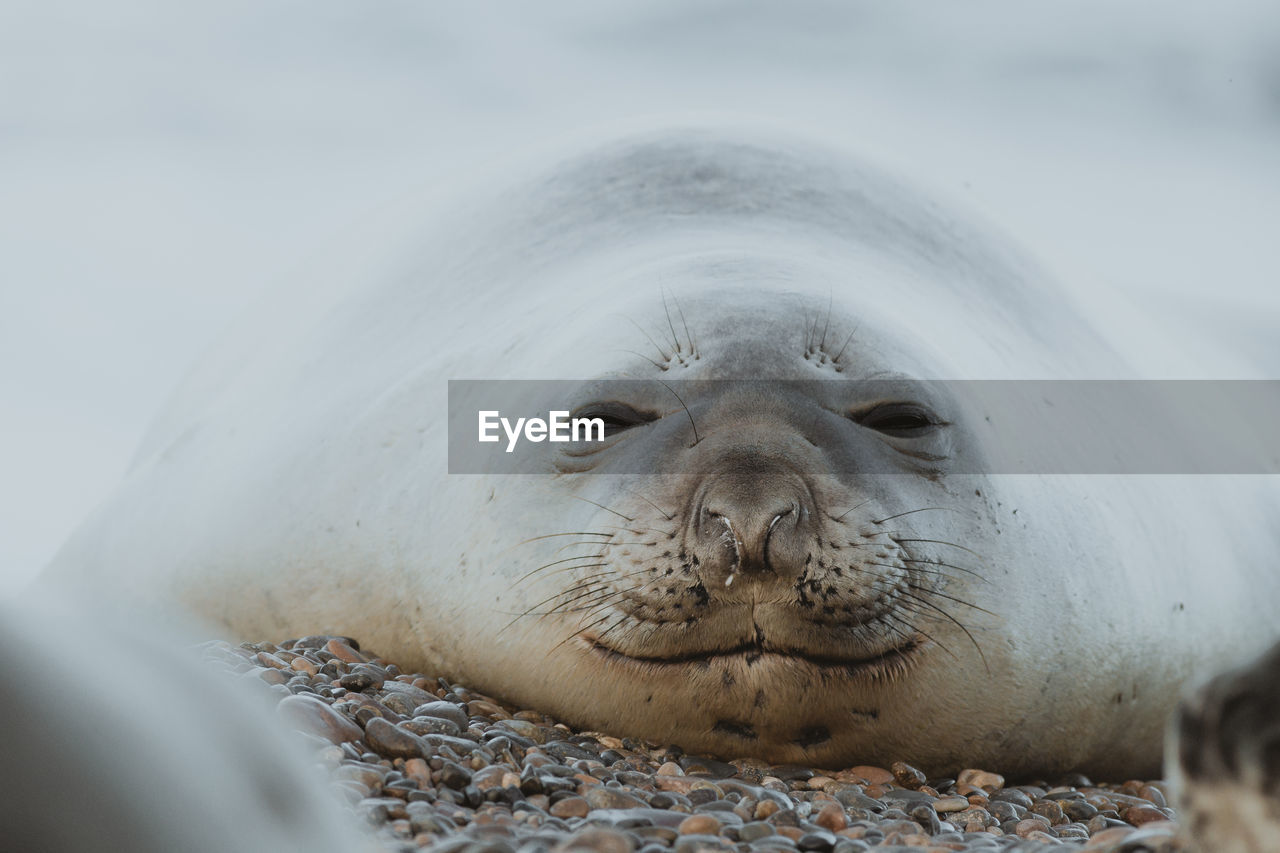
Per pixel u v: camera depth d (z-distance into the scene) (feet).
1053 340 42.01
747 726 29.01
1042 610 32.14
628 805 23.58
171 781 13.38
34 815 12.39
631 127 46.29
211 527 40.29
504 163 47.39
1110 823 26.84
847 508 27.96
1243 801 13.43
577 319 34.65
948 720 30.68
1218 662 39.22
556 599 30.37
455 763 24.32
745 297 32.58
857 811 25.90
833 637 27.66
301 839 14.83
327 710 25.39
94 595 42.73
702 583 27.22
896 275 38.86
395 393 38.29
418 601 34.50
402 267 44.42
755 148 43.50
